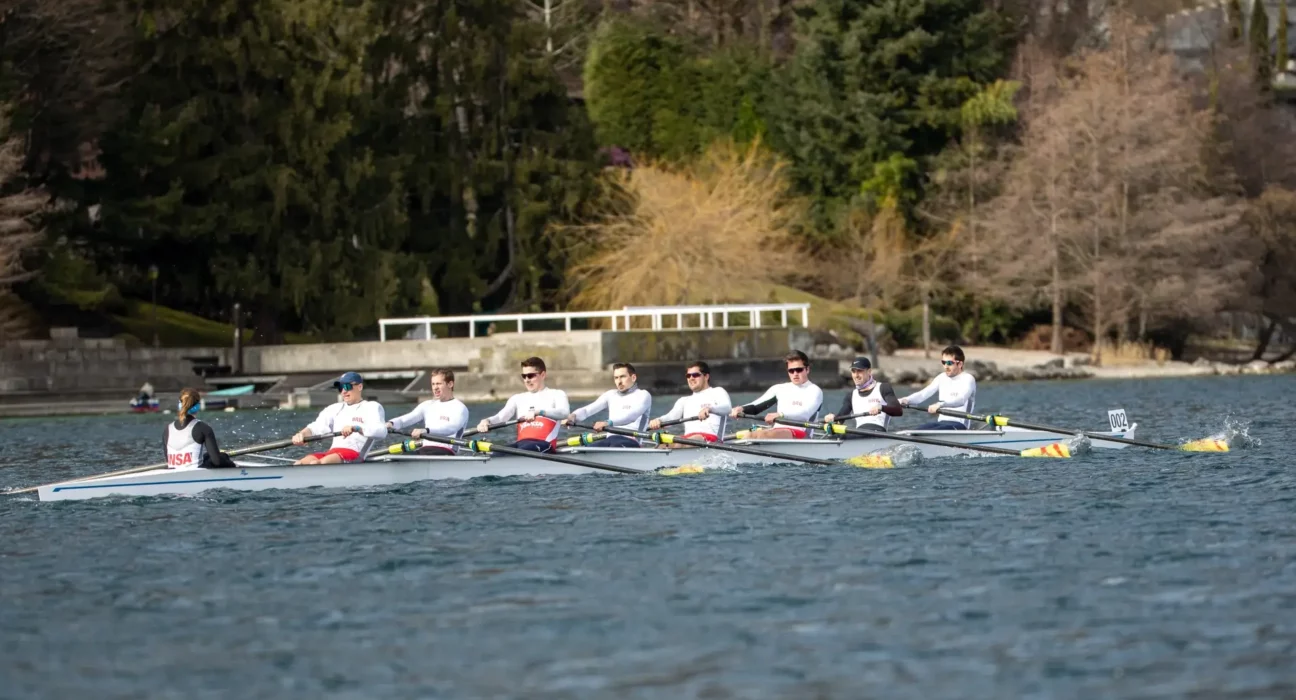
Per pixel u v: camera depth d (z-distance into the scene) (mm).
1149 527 63500
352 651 45031
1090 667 41875
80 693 41344
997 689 40125
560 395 87000
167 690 41500
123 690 41594
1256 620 46406
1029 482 79812
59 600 52688
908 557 57438
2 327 181875
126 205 199000
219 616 49812
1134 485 77750
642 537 63031
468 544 62062
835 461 89500
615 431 85562
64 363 179000
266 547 62281
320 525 67812
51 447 120938
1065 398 177750
